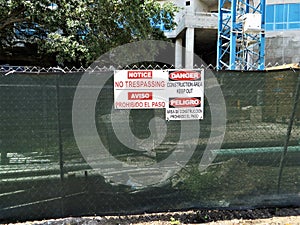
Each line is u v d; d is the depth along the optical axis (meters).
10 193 3.00
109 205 3.18
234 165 3.28
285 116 3.23
